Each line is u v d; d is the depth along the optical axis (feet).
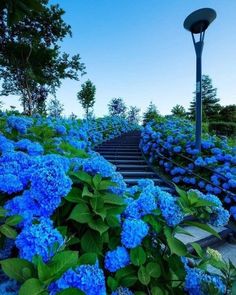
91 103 86.74
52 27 46.62
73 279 2.86
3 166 4.46
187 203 4.41
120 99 108.99
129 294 3.66
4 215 3.67
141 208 4.27
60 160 4.76
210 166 14.64
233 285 3.46
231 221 11.23
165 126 26.23
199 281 3.86
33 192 3.68
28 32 45.50
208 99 149.59
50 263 2.91
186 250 3.94
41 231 3.25
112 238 4.27
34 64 51.26
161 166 20.10
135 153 26.76
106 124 39.81
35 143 6.67
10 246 3.97
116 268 3.85
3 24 42.11
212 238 9.59
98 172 4.74
